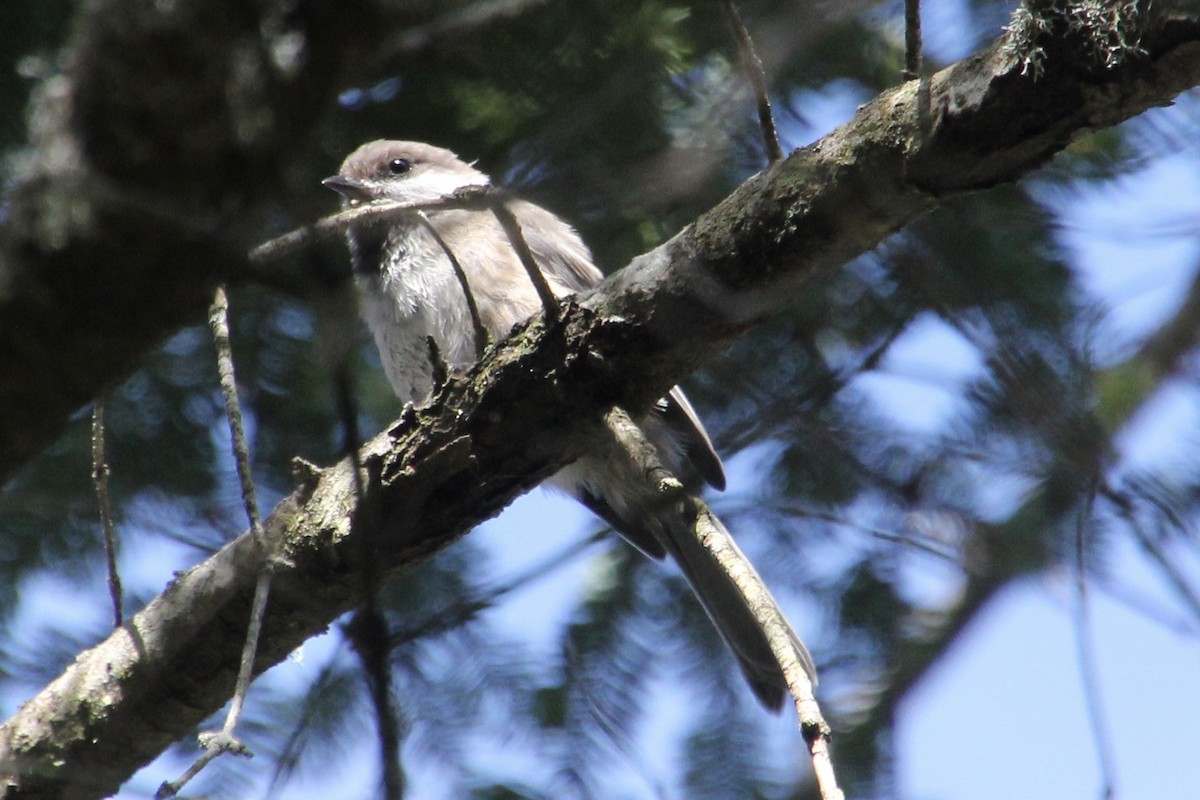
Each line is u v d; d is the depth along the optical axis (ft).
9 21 17.60
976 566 21.54
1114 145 20.88
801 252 14.43
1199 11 11.38
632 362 15.38
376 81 16.31
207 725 19.44
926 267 18.52
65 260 8.28
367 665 10.77
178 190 8.08
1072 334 20.34
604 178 12.52
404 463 15.84
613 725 21.91
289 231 10.06
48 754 16.15
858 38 19.31
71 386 8.82
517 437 15.78
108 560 16.49
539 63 15.92
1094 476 17.35
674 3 17.06
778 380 22.06
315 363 21.53
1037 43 12.23
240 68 7.92
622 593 23.50
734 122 13.41
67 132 8.04
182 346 21.20
